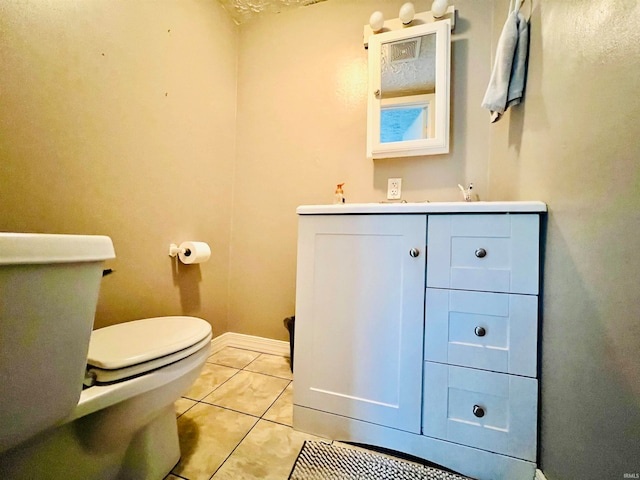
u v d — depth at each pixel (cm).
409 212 87
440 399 84
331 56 166
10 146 81
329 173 166
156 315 130
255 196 179
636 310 46
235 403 116
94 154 103
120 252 114
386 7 156
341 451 90
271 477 80
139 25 120
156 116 129
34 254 44
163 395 72
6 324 42
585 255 59
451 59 146
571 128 66
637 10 47
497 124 126
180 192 143
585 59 61
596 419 54
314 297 99
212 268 167
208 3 160
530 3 93
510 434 77
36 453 58
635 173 47
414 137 148
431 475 81
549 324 72
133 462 75
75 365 53
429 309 85
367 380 92
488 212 80
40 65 87
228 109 177
